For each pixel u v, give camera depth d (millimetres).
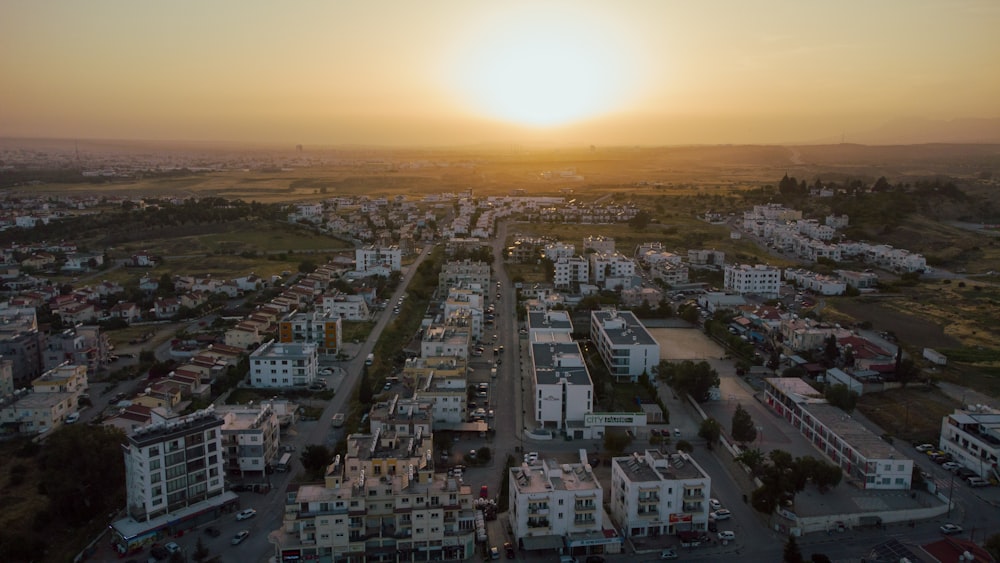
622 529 146750
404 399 191875
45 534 143500
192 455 148375
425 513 134625
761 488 149875
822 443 182375
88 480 149125
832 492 159875
